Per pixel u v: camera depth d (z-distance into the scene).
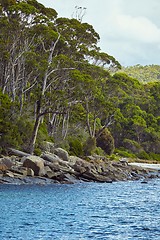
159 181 48.50
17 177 37.38
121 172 51.56
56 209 25.66
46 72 55.03
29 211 24.48
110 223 21.98
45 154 46.62
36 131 49.44
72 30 66.94
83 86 62.41
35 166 39.25
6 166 38.41
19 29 58.62
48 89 62.97
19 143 47.38
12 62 59.22
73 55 66.06
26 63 58.09
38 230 19.88
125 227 21.12
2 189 32.91
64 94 56.19
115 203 29.50
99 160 58.62
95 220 22.64
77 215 23.92
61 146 58.59
